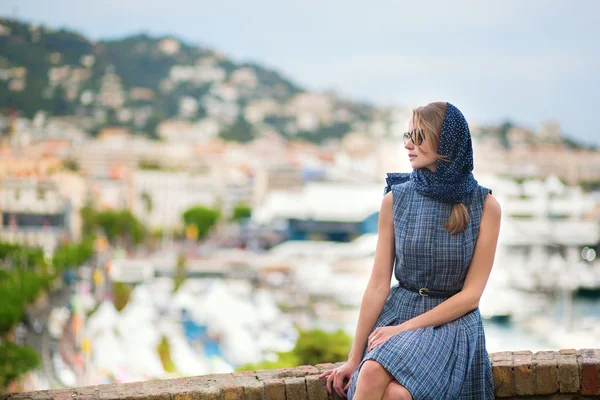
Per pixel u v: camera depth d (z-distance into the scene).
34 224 150.12
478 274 4.21
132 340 53.47
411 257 4.25
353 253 139.12
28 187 152.50
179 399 4.26
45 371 51.34
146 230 176.12
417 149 4.25
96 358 49.47
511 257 124.00
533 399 4.60
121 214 170.00
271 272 128.25
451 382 3.98
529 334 70.00
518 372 4.58
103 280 112.00
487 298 78.69
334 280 106.69
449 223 4.18
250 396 4.34
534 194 170.00
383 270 4.40
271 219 173.38
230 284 106.88
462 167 4.24
